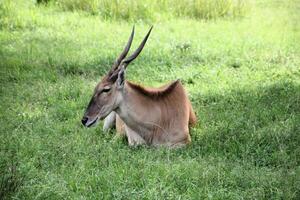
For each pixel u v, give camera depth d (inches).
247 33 1011.3
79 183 496.1
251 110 663.1
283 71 808.3
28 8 1152.2
